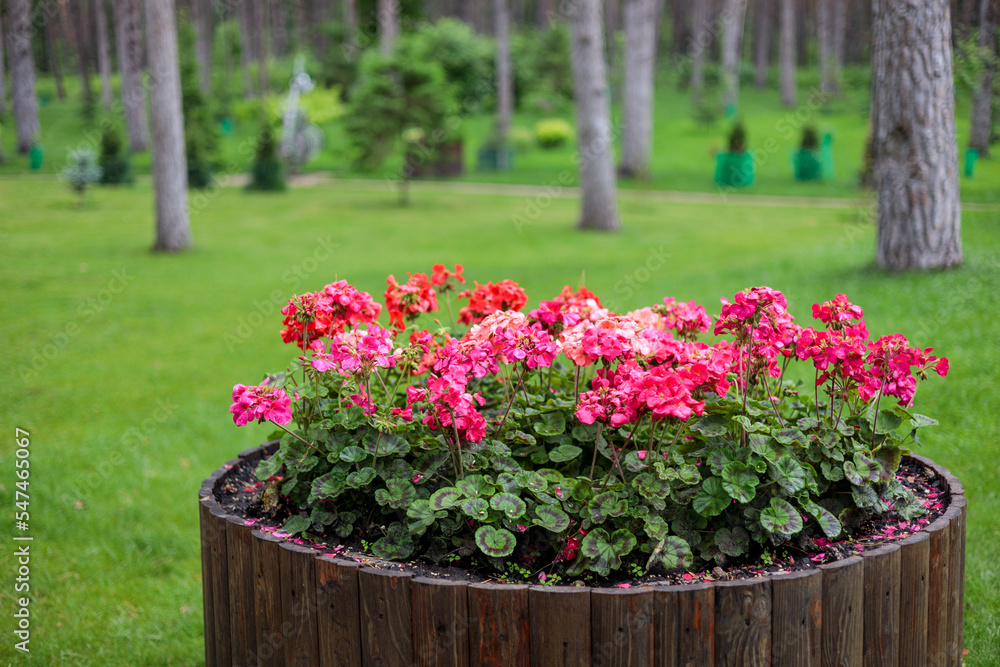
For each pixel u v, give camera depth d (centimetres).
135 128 2761
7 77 3481
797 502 220
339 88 3341
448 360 222
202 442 541
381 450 229
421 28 3606
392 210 1764
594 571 203
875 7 720
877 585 195
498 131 2933
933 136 704
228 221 1636
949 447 418
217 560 229
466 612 183
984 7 840
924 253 718
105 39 3306
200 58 3997
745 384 246
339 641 196
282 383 251
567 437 254
